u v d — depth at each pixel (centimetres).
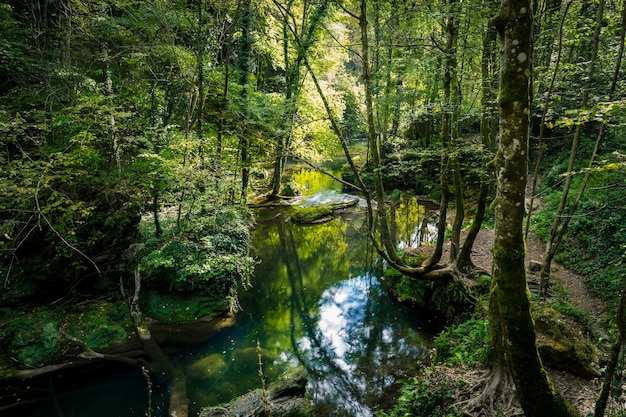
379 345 901
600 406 326
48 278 870
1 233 729
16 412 650
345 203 2027
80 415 654
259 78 1898
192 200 1103
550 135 1548
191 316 932
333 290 1229
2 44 988
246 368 806
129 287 959
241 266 1027
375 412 661
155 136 1080
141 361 767
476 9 713
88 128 841
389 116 1841
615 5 759
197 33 1224
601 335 678
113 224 925
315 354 877
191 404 684
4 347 744
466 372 622
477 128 1528
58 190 854
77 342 765
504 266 379
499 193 380
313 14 1570
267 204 1980
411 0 852
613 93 604
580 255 953
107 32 1145
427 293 1015
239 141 1320
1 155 798
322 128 1778
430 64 858
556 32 736
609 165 420
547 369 591
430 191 2036
